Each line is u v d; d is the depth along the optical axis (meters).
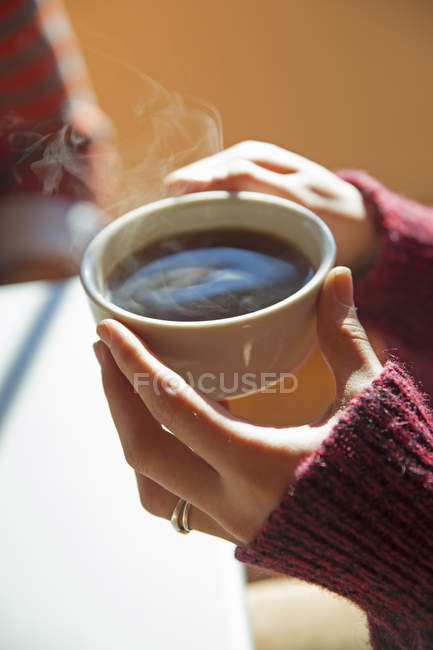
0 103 1.07
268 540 0.53
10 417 0.69
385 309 0.73
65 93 1.11
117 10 1.85
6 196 1.01
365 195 0.71
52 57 1.11
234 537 0.56
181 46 1.76
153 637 0.59
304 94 1.66
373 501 0.53
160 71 1.69
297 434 0.53
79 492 0.65
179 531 0.59
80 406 0.69
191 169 0.67
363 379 0.54
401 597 0.54
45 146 1.02
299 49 1.74
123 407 0.56
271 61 1.72
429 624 0.55
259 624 0.72
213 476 0.55
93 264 0.59
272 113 1.62
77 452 0.66
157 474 0.56
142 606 0.60
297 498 0.52
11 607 0.61
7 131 1.05
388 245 0.70
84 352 0.72
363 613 0.58
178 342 0.54
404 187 1.47
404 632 0.56
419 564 0.53
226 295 0.59
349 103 1.62
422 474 0.52
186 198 0.62
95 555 0.62
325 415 0.54
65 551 0.62
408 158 1.51
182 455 0.56
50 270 0.94
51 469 0.66
